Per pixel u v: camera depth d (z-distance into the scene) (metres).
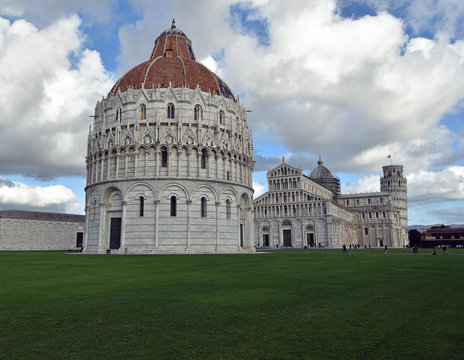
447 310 13.91
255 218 158.62
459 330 11.27
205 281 22.38
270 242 154.38
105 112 78.94
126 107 75.38
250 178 85.50
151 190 70.50
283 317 12.86
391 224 184.25
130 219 70.38
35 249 125.56
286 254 65.88
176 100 75.25
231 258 49.59
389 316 12.99
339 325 11.82
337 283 21.33
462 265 36.12
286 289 18.98
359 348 9.66
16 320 12.46
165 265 36.03
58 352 9.39
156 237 68.69
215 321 12.33
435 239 119.25
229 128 80.62
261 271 29.17
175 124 74.25
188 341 10.25
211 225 72.38
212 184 73.38
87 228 77.38
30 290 18.75
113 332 11.09
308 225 150.62
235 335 10.79
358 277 24.58
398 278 23.97
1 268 32.53
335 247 149.25
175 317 12.88
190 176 72.00
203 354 9.24
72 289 19.05
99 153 76.31
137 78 81.75
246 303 15.22
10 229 120.06
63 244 134.25
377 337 10.59
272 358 8.97
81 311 13.78
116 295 17.17
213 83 85.00
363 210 190.50
